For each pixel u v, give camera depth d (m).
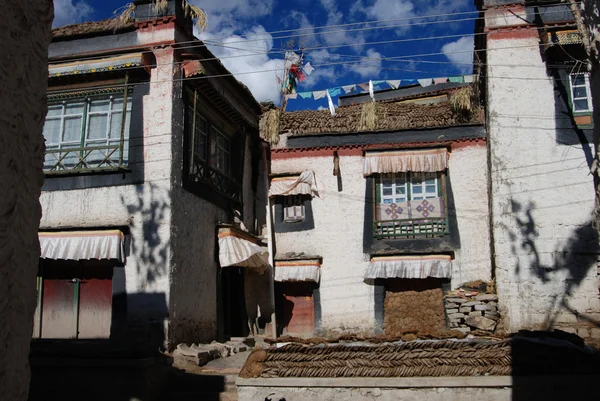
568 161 13.13
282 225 17.16
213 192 15.52
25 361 2.90
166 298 12.35
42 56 3.20
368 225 16.50
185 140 13.89
